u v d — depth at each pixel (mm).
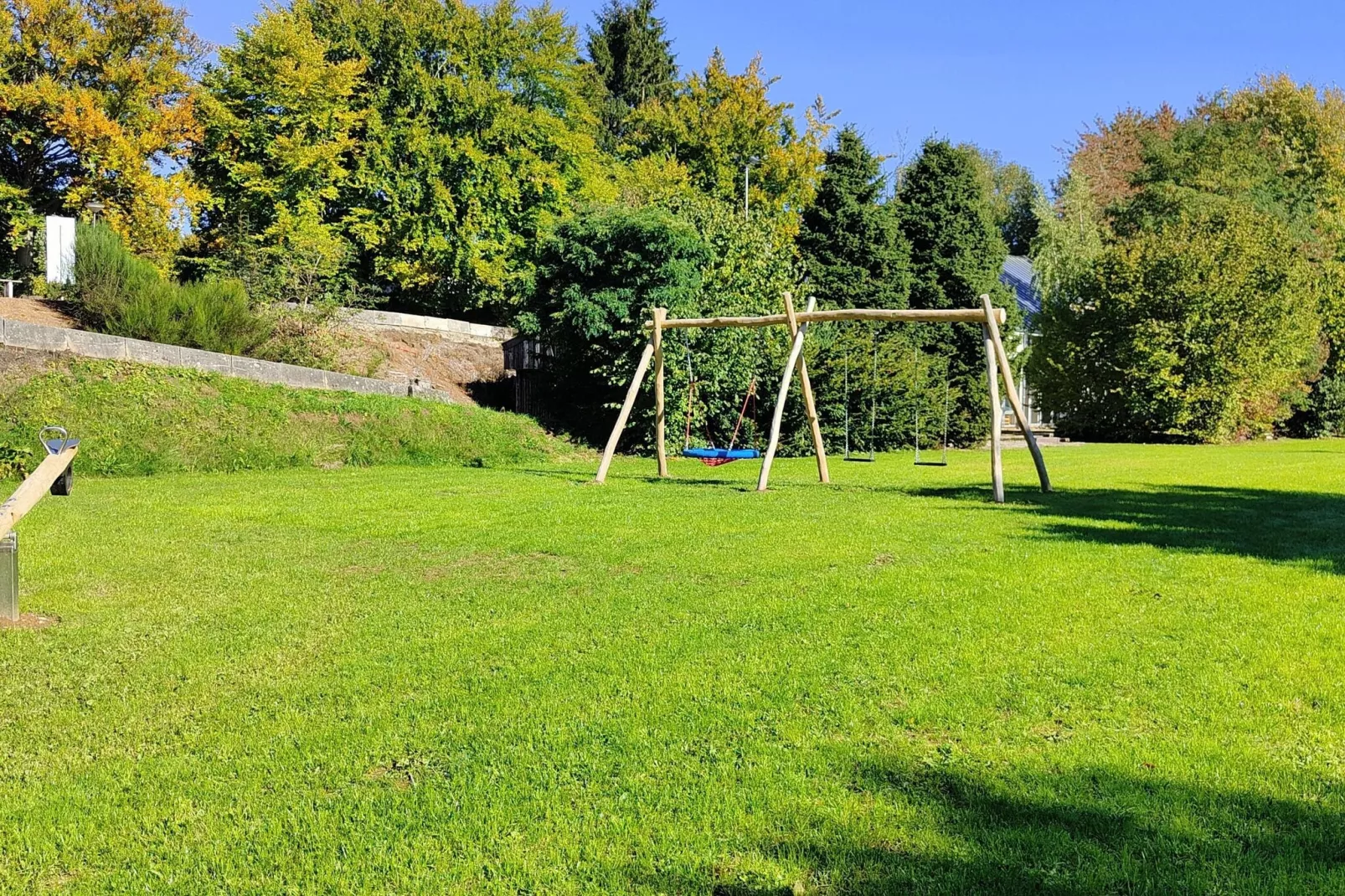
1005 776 3619
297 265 23078
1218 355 28234
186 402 16906
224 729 4277
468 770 3787
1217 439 29078
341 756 3951
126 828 3400
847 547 8414
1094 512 10750
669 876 3002
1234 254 28516
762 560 7832
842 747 3914
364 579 7293
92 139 27234
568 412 24312
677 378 21688
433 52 32781
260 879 3053
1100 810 3334
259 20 30250
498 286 32281
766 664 4992
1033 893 2852
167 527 9672
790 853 3107
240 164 29297
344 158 31891
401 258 32250
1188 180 36000
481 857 3145
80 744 4141
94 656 5324
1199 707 4285
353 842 3254
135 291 19203
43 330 16375
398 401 19969
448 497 12258
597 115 47094
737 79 40688
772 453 13406
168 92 30156
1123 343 29547
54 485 6574
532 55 34031
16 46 27406
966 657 5035
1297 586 6695
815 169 41250
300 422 17906
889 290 27641
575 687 4715
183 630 5832
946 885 2896
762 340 23031
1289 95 42625
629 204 26062
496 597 6641
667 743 4012
